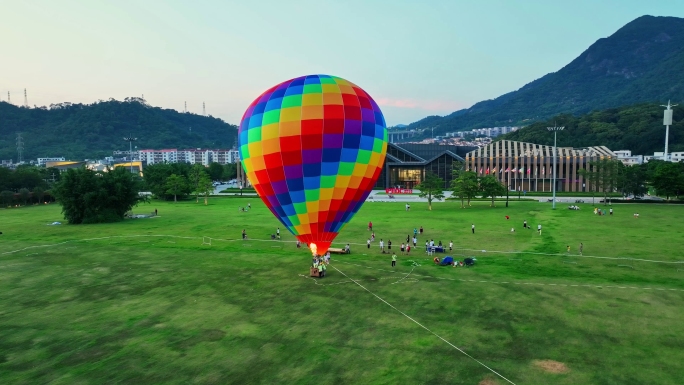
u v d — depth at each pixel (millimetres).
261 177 29234
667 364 18719
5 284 31984
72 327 23750
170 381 17969
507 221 64062
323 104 27703
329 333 22500
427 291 29047
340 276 33031
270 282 31688
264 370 18781
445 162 140250
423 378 17875
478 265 36594
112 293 29641
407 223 62688
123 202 70125
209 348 20969
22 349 21141
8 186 103062
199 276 33562
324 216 29438
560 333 22047
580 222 61281
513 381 17578
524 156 129750
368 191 30766
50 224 64938
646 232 52219
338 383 17594
